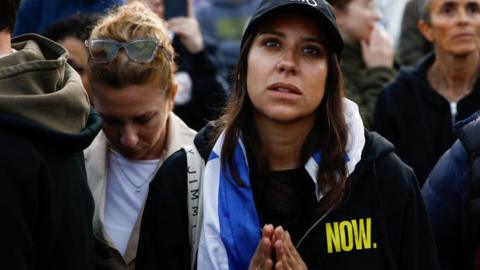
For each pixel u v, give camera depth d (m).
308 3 4.19
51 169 3.98
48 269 3.99
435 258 4.40
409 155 6.80
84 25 5.65
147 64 4.79
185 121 7.74
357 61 8.13
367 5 8.12
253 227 4.21
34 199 3.89
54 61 4.09
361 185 4.31
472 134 4.70
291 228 4.30
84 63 5.59
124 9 5.05
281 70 4.23
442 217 4.80
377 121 6.95
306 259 4.22
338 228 4.24
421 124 6.79
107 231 4.96
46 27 6.62
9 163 3.84
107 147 5.06
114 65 4.76
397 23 10.79
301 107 4.24
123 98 4.79
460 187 4.73
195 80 7.76
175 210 4.41
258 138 4.40
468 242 4.69
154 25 4.91
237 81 4.45
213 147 4.43
